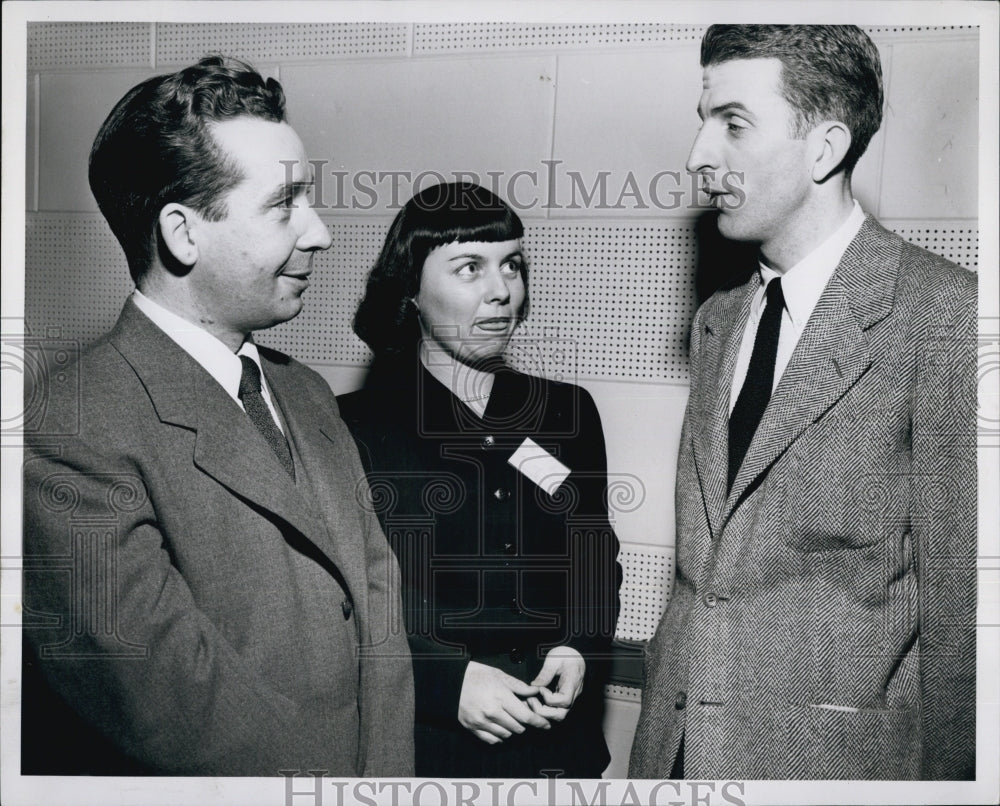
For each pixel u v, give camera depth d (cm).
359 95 178
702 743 166
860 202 171
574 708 174
